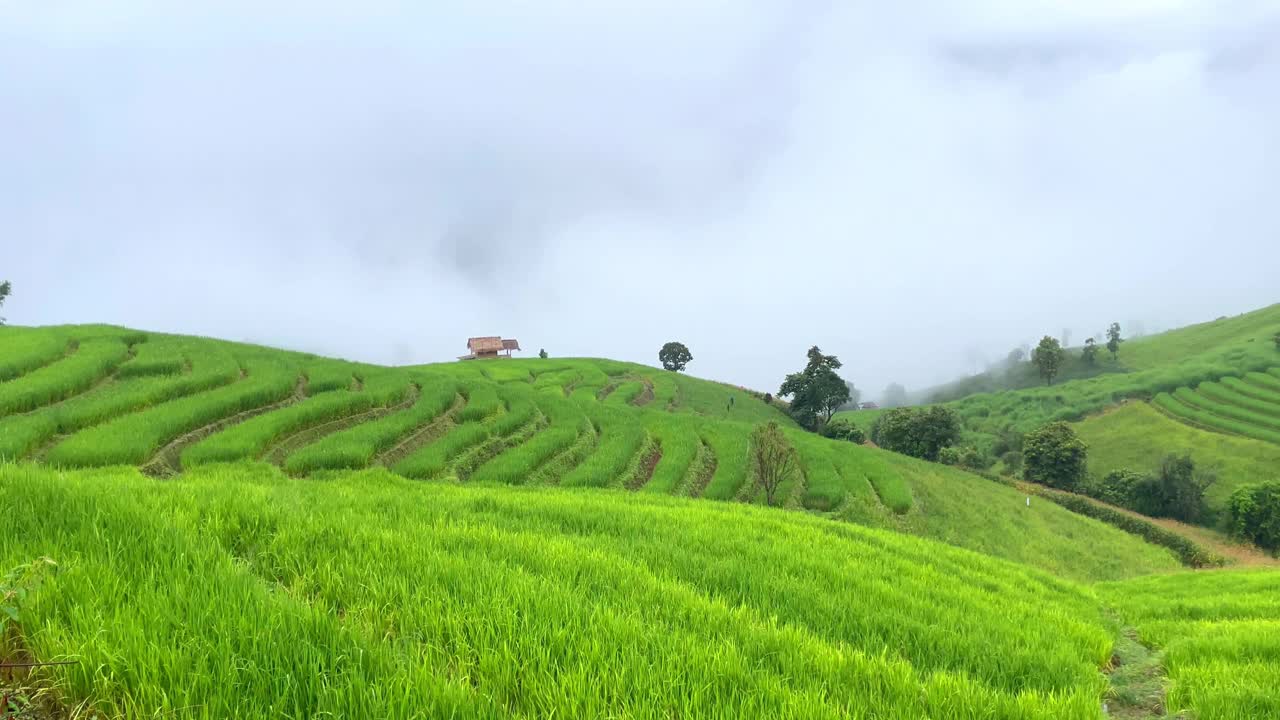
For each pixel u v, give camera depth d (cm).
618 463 3031
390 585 575
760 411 8200
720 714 426
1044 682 680
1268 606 1393
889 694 527
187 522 664
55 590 421
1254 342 11219
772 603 823
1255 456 7194
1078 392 10338
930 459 6875
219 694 351
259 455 2225
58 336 3150
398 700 370
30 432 1906
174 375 2852
